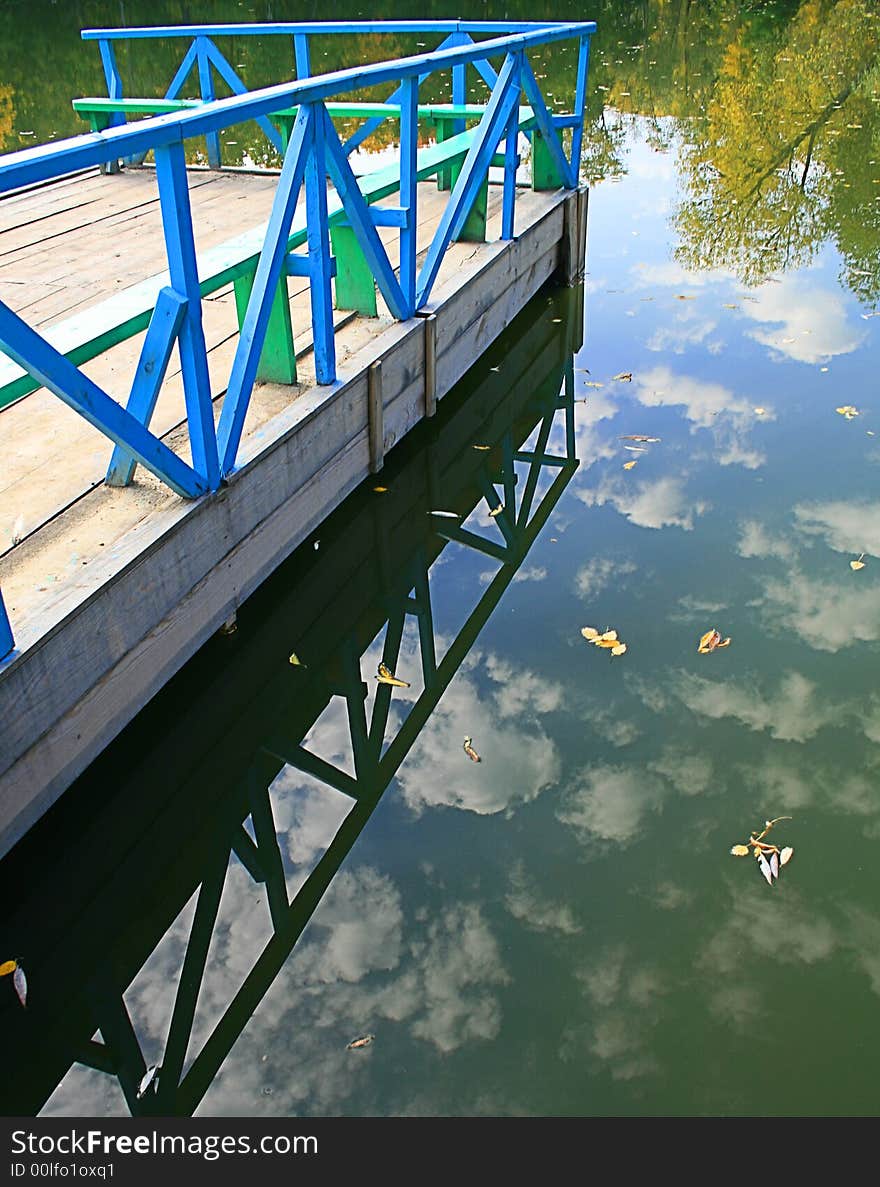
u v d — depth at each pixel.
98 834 2.78
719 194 9.32
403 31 5.95
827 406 5.21
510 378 5.54
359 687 3.45
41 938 2.55
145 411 2.71
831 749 3.00
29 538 2.68
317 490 3.60
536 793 2.93
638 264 7.48
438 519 4.39
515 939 2.49
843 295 6.76
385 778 3.04
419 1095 2.15
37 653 2.29
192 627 2.94
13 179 2.01
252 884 2.73
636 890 2.59
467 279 4.76
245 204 5.74
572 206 6.41
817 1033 2.23
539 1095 2.13
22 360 2.16
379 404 3.94
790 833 2.73
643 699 3.24
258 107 2.76
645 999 2.32
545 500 4.47
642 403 5.31
